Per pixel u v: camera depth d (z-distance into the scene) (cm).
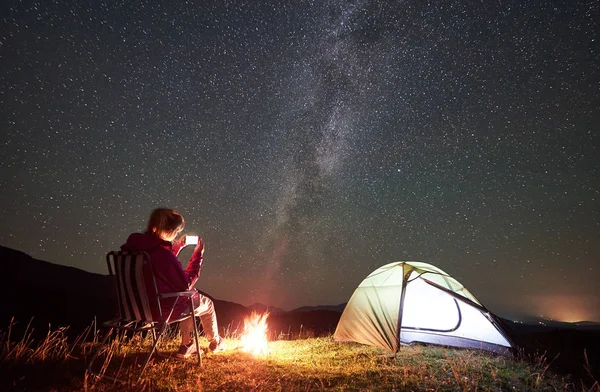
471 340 533
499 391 342
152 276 331
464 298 519
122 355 404
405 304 575
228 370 365
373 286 571
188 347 402
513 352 492
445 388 342
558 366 436
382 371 388
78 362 369
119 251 338
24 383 301
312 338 643
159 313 335
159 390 303
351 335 566
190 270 396
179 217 375
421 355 469
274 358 435
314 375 365
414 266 573
